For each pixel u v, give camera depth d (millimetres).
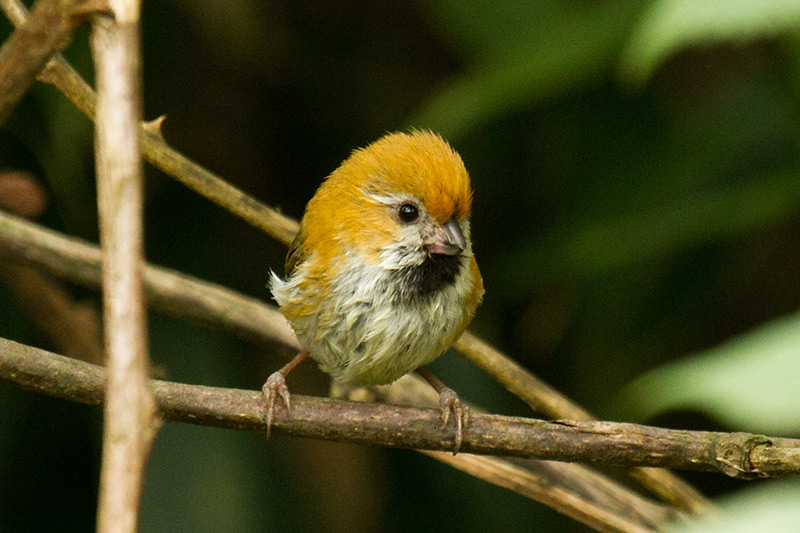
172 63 11422
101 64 3084
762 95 10781
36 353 5578
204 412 5977
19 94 3400
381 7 12219
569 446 6055
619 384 11094
